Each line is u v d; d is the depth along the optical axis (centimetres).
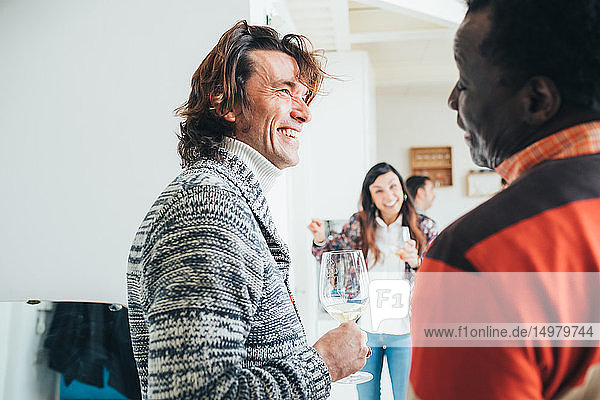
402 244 269
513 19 40
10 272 213
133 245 88
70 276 211
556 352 37
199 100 100
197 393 69
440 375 38
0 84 217
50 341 157
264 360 80
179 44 209
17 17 217
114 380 162
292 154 102
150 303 78
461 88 45
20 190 215
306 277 453
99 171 211
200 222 76
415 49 570
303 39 108
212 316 71
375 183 271
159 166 209
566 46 39
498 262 37
